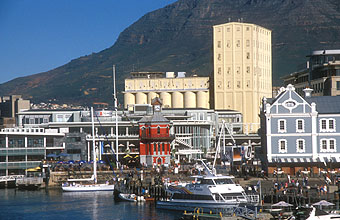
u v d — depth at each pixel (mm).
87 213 127375
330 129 146250
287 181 128250
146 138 198500
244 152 179125
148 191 142250
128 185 149125
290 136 146625
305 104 146875
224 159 186000
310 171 140875
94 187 162875
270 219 100188
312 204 98500
